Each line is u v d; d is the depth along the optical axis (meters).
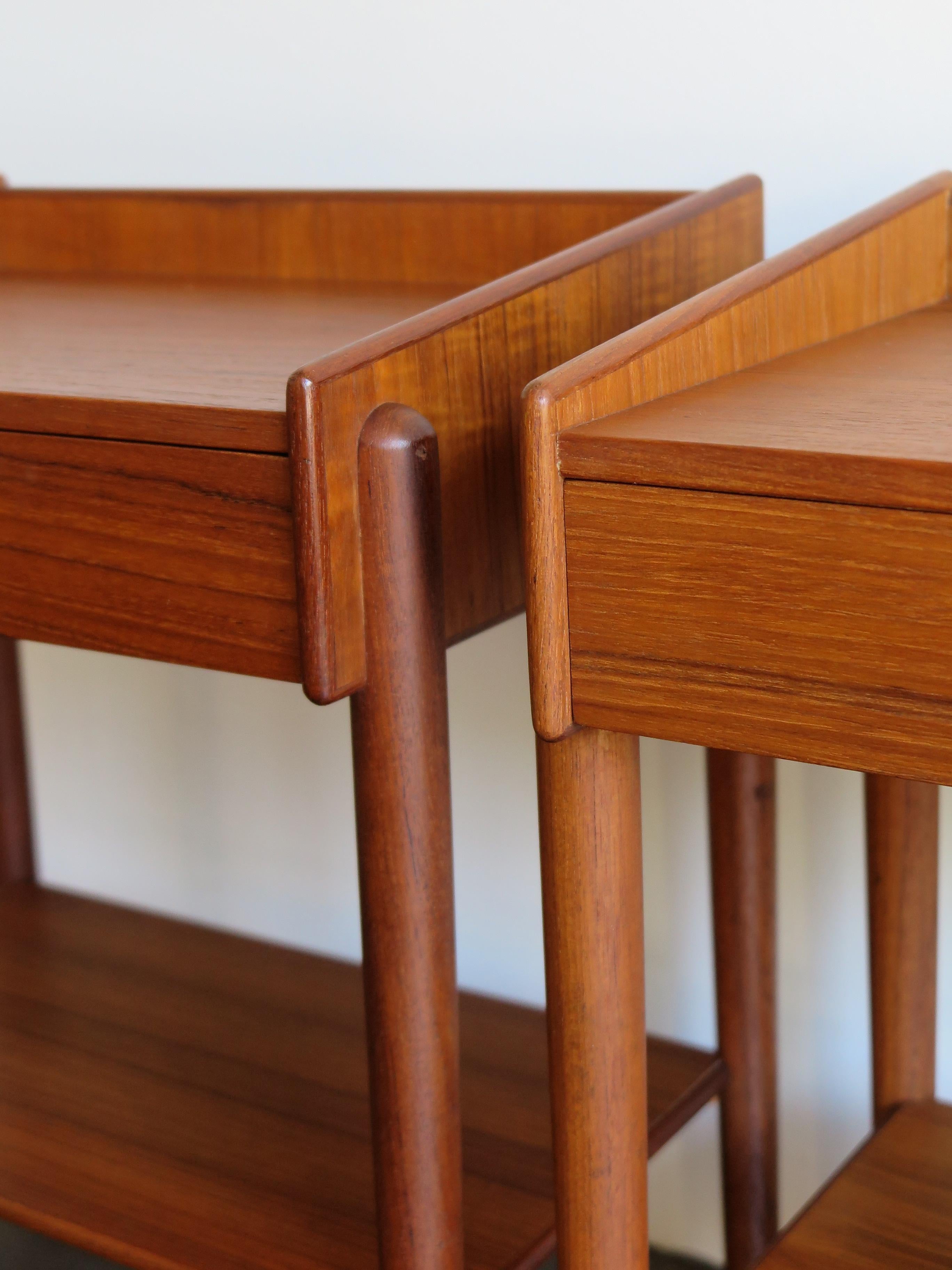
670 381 0.57
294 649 0.59
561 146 1.04
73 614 0.64
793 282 0.66
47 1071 1.07
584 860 0.60
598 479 0.50
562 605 0.52
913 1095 1.01
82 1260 1.20
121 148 1.22
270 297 0.96
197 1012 1.16
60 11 1.22
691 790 1.12
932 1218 0.88
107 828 1.43
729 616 0.49
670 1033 1.17
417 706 0.62
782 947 1.11
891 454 0.45
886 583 0.46
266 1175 0.93
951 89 0.91
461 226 0.97
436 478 0.60
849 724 0.48
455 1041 0.68
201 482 0.59
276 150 1.15
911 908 0.97
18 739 1.43
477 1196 0.91
